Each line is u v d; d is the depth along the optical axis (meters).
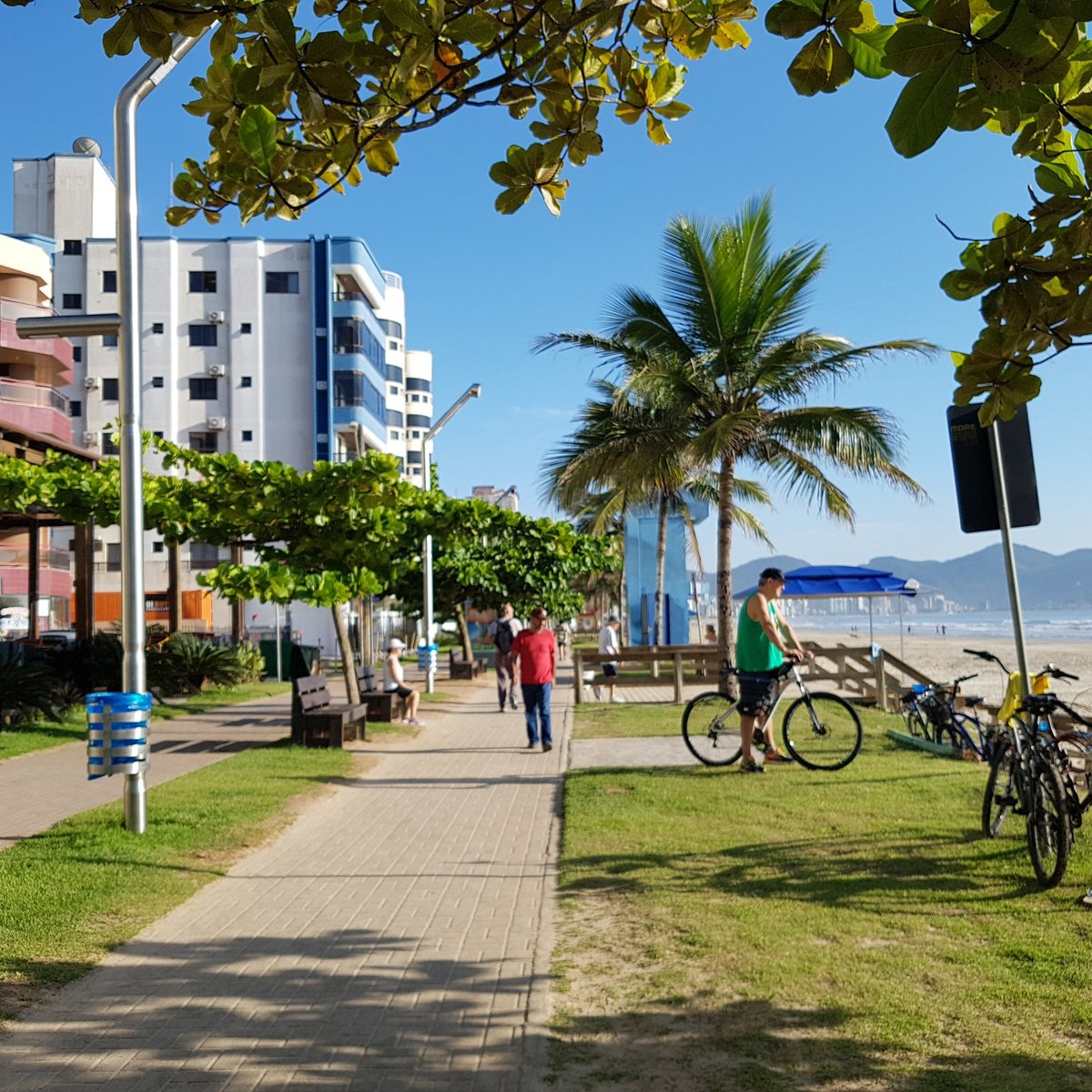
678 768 12.68
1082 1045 4.36
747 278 20.09
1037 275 3.54
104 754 9.16
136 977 5.58
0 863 8.08
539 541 25.28
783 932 5.96
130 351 9.38
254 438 64.44
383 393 73.12
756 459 21.48
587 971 5.51
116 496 20.69
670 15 3.52
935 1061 4.23
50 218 65.19
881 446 19.70
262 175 3.61
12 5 2.81
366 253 68.00
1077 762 9.77
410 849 8.88
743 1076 4.16
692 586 43.16
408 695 19.58
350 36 3.15
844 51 2.55
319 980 5.52
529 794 11.61
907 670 18.69
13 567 42.25
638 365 21.58
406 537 22.45
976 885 6.84
